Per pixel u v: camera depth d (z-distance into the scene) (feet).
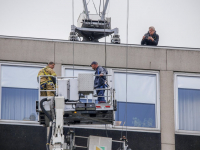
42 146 272.92
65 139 257.14
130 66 290.76
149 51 293.43
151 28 303.89
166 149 282.15
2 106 281.54
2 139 273.33
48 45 287.07
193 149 283.59
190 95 292.20
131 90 289.33
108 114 232.53
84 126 276.82
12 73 284.82
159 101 289.12
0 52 284.82
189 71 293.84
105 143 246.88
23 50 285.84
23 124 276.00
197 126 289.12
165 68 292.81
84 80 225.35
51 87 231.91
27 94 284.00
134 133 281.74
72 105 226.38
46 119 234.99
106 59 289.94
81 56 288.30
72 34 299.79
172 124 286.05
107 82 232.53
